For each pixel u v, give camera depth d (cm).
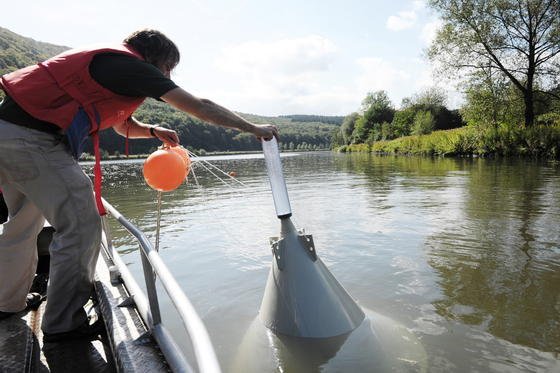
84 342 239
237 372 239
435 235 560
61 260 233
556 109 2558
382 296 355
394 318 307
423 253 481
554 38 2327
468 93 2523
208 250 537
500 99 2473
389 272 418
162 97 215
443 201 841
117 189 1398
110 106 227
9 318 268
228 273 439
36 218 258
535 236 534
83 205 232
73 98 217
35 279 344
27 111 212
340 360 229
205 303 359
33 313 274
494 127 2512
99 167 244
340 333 247
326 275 265
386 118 7669
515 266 424
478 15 2395
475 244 508
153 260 165
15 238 256
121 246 580
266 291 278
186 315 115
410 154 3444
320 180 1454
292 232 271
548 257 448
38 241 372
